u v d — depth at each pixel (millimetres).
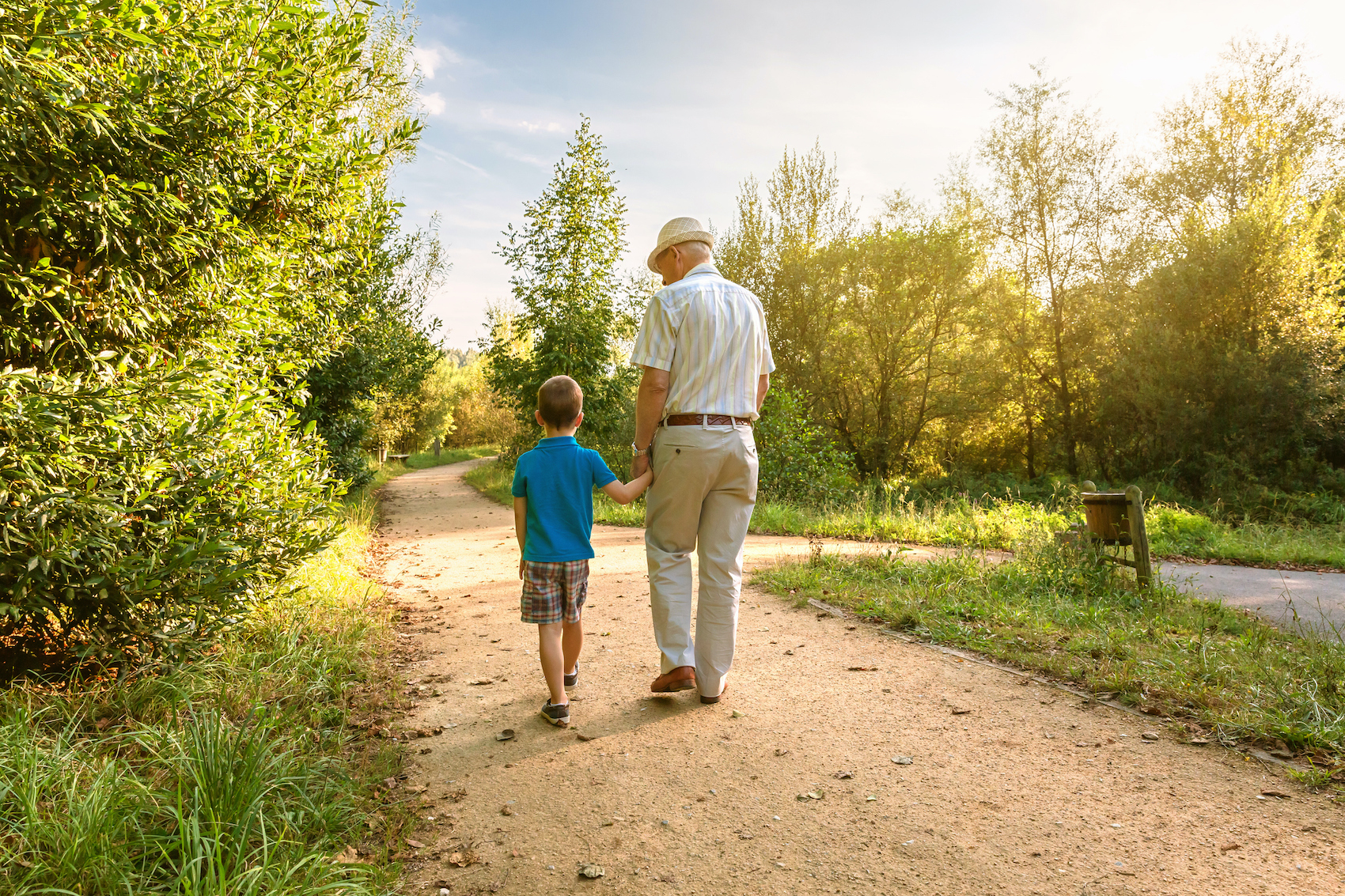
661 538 3344
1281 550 9211
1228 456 16328
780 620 4770
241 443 3752
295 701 3332
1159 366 17375
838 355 20422
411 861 2182
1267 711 2885
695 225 3480
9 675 3182
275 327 4766
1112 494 5785
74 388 2918
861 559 6668
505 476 20141
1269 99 19359
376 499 16000
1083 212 19938
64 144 3043
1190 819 2217
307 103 4262
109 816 2018
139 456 3215
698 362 3145
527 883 2059
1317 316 16203
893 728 3000
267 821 2180
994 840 2160
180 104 3441
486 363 15719
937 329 20422
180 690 3059
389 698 3578
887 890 1945
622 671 3891
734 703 3344
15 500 2730
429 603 5965
